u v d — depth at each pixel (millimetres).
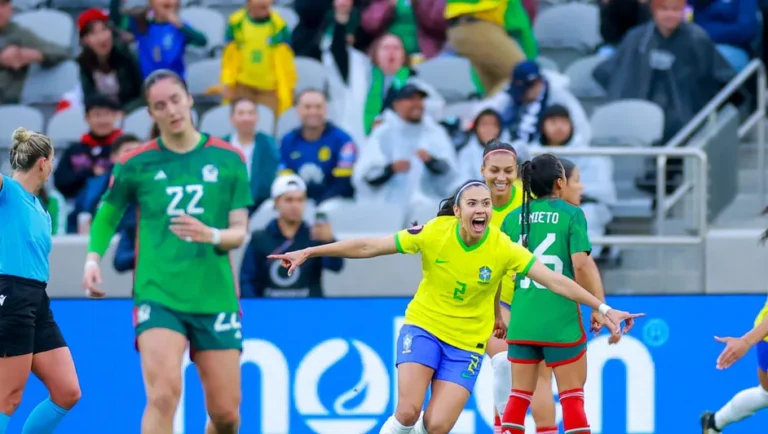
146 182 19844
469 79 33656
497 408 21812
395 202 30375
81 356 25047
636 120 31500
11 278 19016
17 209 19250
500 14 33562
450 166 30406
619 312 17750
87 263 20188
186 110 19688
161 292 19672
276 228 27547
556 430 20906
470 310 18828
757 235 27734
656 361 25188
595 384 25156
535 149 26750
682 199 28172
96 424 25000
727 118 29938
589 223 28312
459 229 18391
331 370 25141
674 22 32000
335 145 30438
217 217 20094
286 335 25172
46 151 19703
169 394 19312
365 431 25047
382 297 25250
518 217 20219
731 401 22094
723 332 25234
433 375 19188
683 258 27562
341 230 29859
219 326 19938
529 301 19594
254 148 30125
